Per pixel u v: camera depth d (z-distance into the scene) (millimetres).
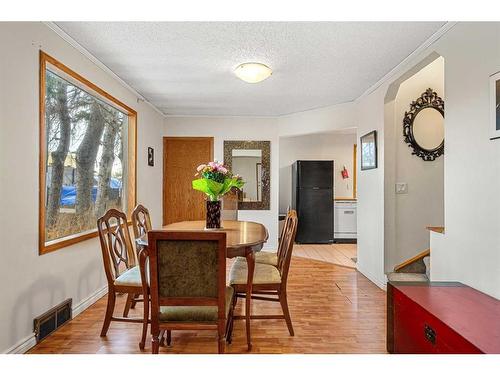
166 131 5469
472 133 2074
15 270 1989
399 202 3570
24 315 2072
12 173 1961
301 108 4965
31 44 2129
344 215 6359
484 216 1965
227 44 2678
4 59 1895
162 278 1763
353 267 4457
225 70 3303
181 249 1731
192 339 2326
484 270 1976
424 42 2613
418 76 3596
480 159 1996
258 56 2924
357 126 4383
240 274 2453
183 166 5512
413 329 1871
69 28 2387
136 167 4145
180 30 2432
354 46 2699
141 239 2199
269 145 5539
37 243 2193
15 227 1986
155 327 1819
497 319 1603
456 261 2256
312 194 6145
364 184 4082
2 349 1892
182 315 1824
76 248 2717
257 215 5559
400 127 3586
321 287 3574
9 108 1936
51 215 2508
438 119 3594
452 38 2299
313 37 2545
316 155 6879
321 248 5762
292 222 2443
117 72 3371
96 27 2377
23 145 2059
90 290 2967
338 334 2418
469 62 2102
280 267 2668
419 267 3529
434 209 3584
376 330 2488
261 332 2453
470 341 1393
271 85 3797
